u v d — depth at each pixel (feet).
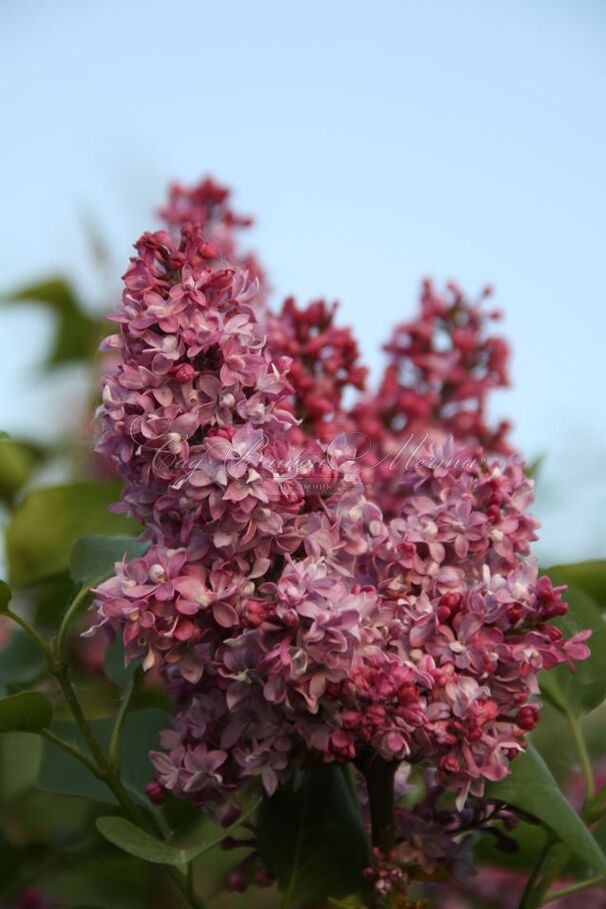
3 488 3.28
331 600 2.14
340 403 2.73
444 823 2.35
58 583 2.86
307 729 2.18
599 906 2.94
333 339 2.72
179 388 2.18
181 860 2.20
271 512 2.17
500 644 2.18
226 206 3.46
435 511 2.24
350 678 2.13
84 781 2.51
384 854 2.29
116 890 2.97
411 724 2.13
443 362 3.13
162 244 2.23
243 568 2.19
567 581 2.59
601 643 2.51
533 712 2.19
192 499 2.16
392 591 2.22
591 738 3.40
